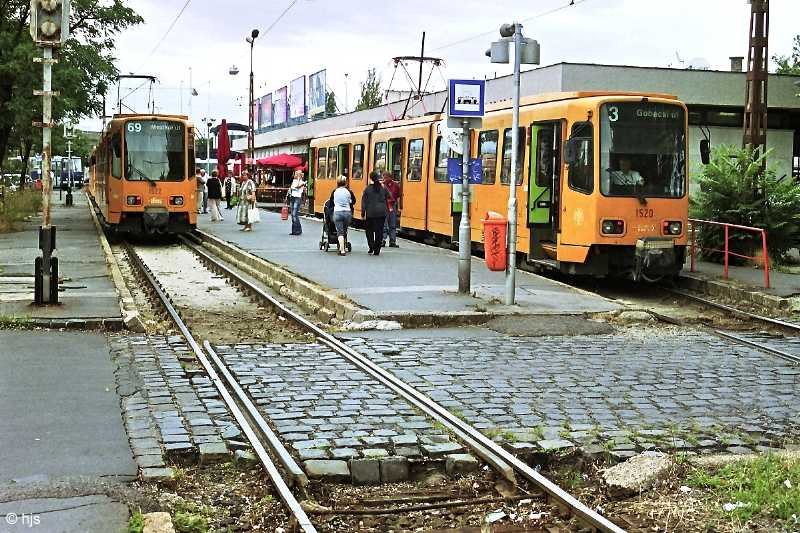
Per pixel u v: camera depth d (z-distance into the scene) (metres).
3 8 31.45
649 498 6.49
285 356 11.30
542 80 33.91
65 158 79.75
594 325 13.67
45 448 7.05
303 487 6.61
